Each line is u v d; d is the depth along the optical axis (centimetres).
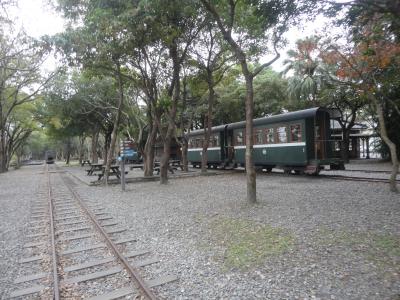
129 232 834
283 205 1023
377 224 753
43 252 705
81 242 764
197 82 2331
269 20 916
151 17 1338
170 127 1841
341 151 1864
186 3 1383
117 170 2127
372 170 2055
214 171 2483
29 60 2542
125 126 3822
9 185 2148
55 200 1398
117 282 534
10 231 884
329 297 445
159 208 1108
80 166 4722
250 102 1083
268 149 2069
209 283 514
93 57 1595
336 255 583
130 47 1523
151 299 458
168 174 2306
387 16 931
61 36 1493
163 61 1897
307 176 1834
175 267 586
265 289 481
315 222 799
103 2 1421
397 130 2758
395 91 2127
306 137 1777
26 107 3644
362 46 1304
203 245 693
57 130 4475
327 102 3044
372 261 546
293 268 545
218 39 2038
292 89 3070
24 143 5912
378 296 438
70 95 3228
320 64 2914
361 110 3400
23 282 553
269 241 684
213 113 3488
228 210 998
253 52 1878
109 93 3241
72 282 538
